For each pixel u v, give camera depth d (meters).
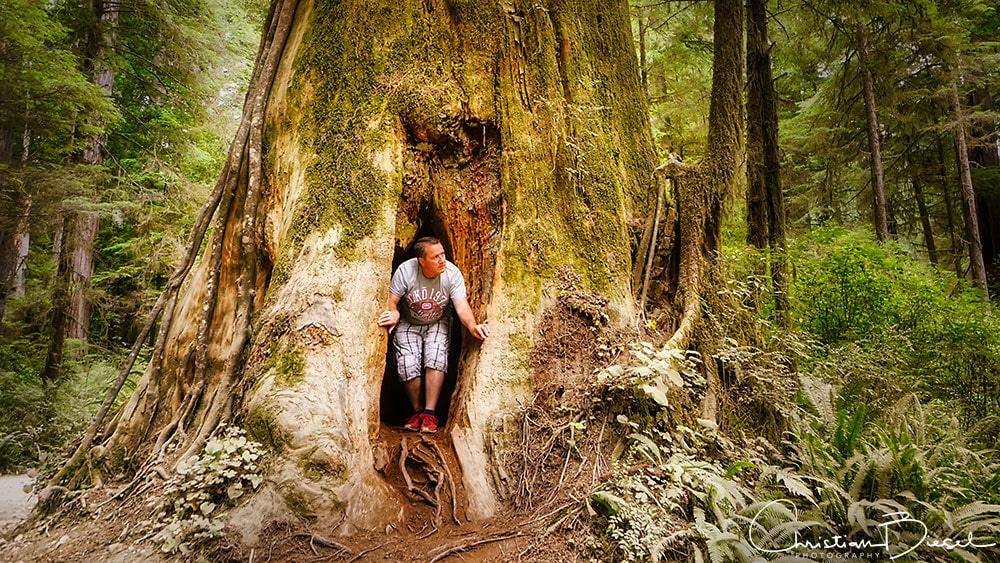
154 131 11.70
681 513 3.26
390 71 4.16
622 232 4.47
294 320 3.57
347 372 3.48
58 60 9.20
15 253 10.68
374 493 3.31
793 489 3.27
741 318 4.82
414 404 4.31
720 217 4.95
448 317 4.47
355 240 3.80
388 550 3.08
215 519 3.01
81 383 9.42
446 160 4.30
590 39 5.00
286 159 4.27
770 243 6.98
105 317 12.03
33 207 9.27
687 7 9.16
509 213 4.16
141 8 11.18
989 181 14.86
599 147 4.59
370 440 3.59
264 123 4.49
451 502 3.41
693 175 4.99
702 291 4.64
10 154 9.54
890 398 5.11
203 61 11.85
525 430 3.64
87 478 3.87
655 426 3.73
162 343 4.32
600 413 3.70
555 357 3.90
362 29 4.25
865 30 9.68
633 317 4.21
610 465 3.51
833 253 7.59
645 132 5.31
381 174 3.95
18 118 9.04
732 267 5.76
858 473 3.44
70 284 10.70
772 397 4.39
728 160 5.03
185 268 4.53
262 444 3.22
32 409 8.62
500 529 3.24
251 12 13.93
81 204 9.42
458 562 3.00
